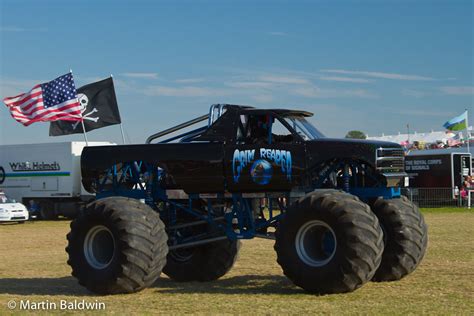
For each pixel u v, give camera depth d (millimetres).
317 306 8312
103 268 9703
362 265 8789
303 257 9211
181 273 11297
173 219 11250
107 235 9930
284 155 10023
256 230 10523
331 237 9242
